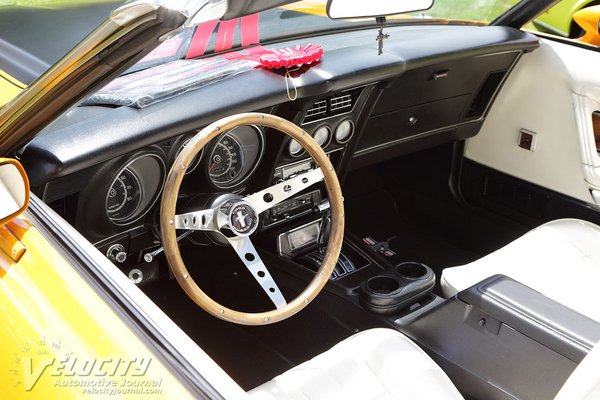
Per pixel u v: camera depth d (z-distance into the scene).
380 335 1.78
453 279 2.19
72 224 1.86
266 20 2.57
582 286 2.14
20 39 2.40
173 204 1.60
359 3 1.83
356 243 2.65
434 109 2.73
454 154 3.09
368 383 1.64
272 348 2.53
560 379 1.83
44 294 1.25
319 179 1.84
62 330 1.18
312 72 2.12
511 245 2.34
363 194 3.33
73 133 1.70
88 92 1.31
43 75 1.28
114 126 1.75
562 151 2.72
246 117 1.66
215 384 1.06
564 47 2.70
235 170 2.20
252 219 1.77
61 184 1.71
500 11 2.89
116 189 1.90
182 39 2.28
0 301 1.28
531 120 2.80
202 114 1.88
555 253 2.28
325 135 2.40
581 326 1.83
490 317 1.96
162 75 2.06
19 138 1.42
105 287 1.22
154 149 1.87
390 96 2.53
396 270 2.36
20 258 1.33
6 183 1.33
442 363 2.11
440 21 2.89
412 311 2.27
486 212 3.06
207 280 2.65
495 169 2.99
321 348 2.46
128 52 1.23
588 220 2.73
